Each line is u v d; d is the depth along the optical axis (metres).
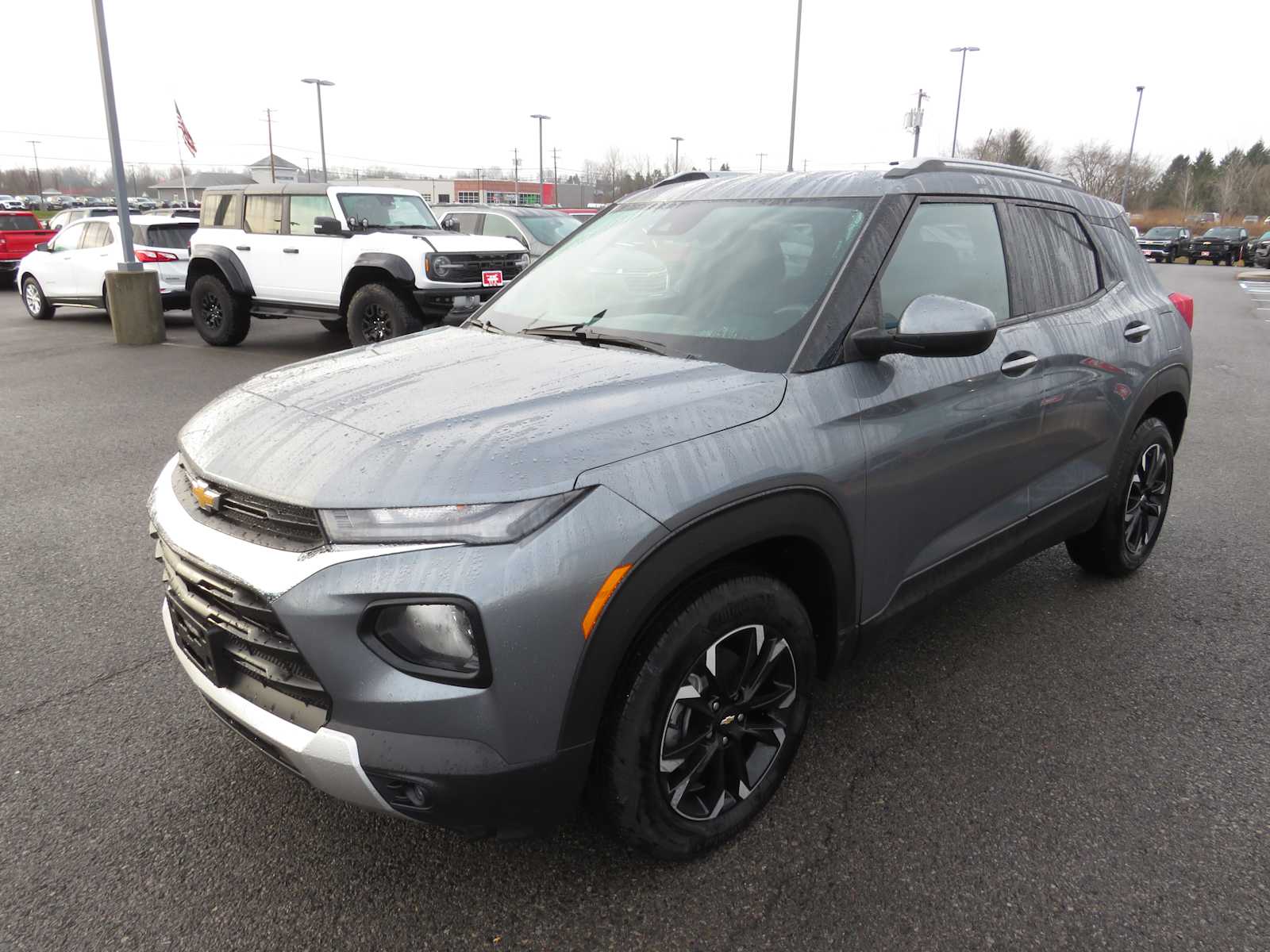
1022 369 3.00
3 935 2.06
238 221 10.99
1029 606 3.87
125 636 3.55
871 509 2.50
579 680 1.88
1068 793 2.61
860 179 2.91
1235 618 3.76
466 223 13.77
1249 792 2.62
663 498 1.97
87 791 2.59
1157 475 4.08
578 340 2.76
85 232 13.79
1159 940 2.07
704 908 2.17
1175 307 4.05
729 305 2.64
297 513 1.92
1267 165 77.06
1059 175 3.76
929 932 2.09
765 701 2.36
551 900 2.19
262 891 2.21
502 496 1.83
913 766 2.73
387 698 1.81
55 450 6.35
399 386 2.35
